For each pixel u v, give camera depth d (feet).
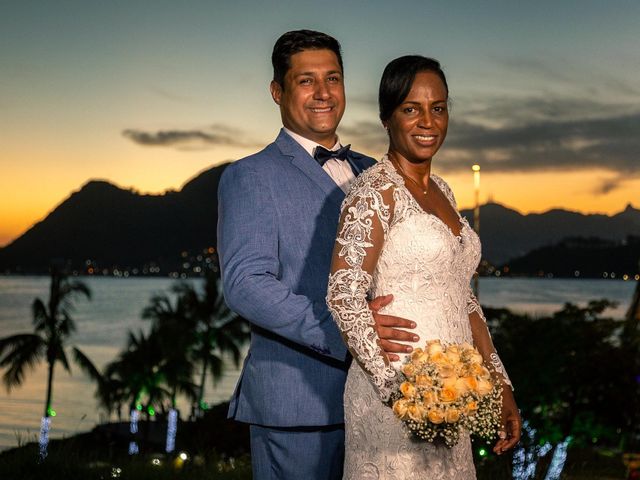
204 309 152.87
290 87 12.60
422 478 10.57
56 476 24.76
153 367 146.61
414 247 10.48
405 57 10.99
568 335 57.06
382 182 10.56
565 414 56.80
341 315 10.27
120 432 125.70
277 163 12.29
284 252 11.91
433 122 10.84
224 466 28.32
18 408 220.23
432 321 10.57
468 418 9.91
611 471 29.25
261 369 12.08
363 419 10.80
